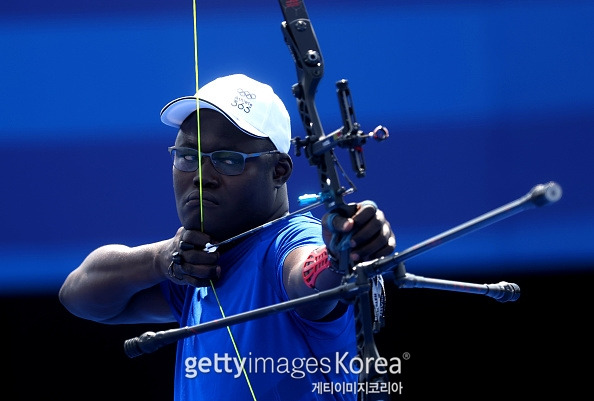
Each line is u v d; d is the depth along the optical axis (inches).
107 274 386.9
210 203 328.8
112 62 598.5
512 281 602.5
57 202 606.2
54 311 637.3
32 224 607.2
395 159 589.3
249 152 328.2
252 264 326.6
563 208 589.6
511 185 587.8
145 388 652.1
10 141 605.9
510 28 585.0
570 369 611.2
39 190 606.2
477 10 585.6
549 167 586.9
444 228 589.6
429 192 589.3
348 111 252.8
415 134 589.3
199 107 333.4
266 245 323.9
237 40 590.2
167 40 595.2
